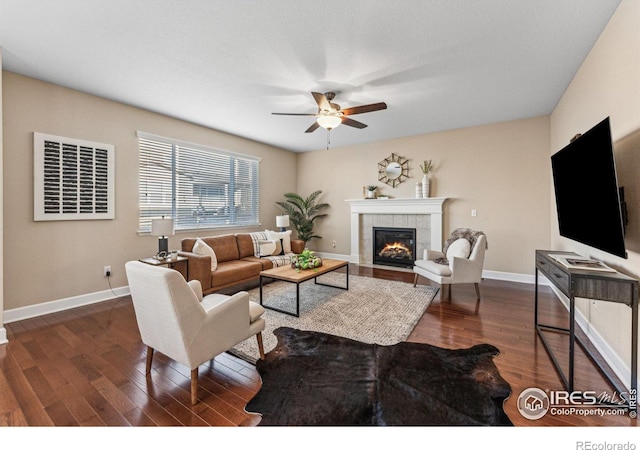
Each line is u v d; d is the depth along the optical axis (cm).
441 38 228
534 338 246
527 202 426
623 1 185
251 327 204
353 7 193
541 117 413
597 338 224
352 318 291
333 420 150
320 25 212
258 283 431
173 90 326
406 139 530
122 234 369
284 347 231
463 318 291
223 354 222
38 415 154
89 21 207
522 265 431
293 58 257
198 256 339
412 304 333
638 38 169
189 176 451
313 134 517
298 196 623
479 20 206
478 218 464
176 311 157
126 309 320
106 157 350
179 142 430
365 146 580
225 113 402
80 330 264
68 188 320
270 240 483
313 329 265
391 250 562
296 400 167
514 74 288
